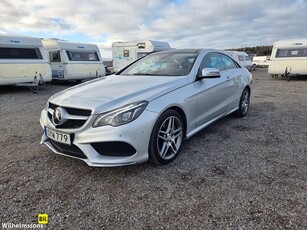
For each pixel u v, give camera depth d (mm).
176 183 2578
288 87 11062
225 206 2188
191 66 3602
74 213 2141
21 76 10078
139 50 15461
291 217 2021
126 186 2537
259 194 2352
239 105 5012
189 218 2051
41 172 2840
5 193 2430
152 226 1970
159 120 2795
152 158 2832
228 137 3953
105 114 2537
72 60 12852
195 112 3441
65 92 3225
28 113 6008
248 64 27438
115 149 2594
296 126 4508
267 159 3117
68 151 2744
